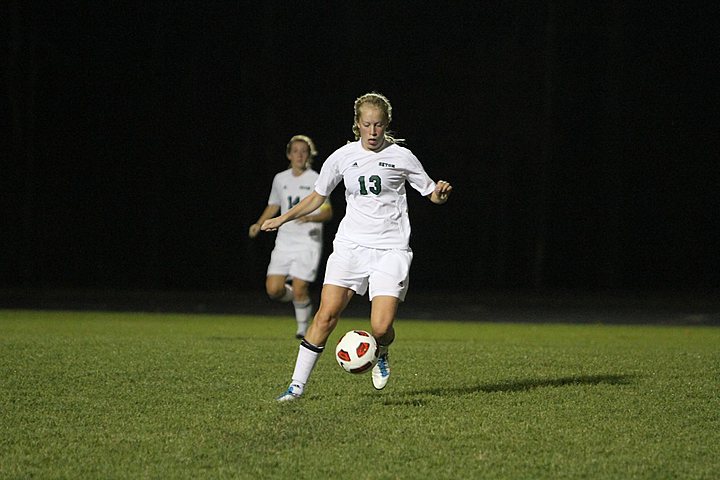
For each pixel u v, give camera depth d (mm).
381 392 27844
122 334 49062
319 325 25891
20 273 113812
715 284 115125
